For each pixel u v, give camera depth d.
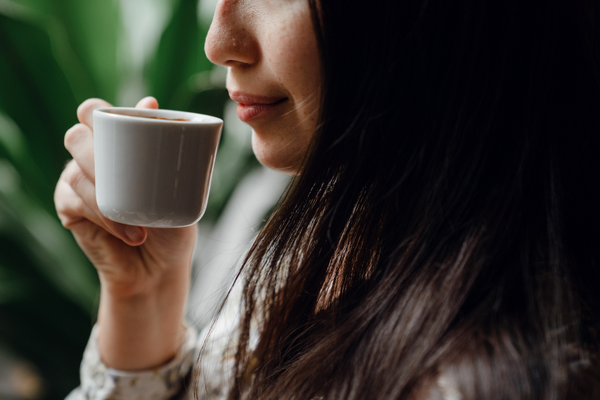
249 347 0.58
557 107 0.39
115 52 1.44
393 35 0.38
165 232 0.62
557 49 0.38
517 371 0.29
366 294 0.40
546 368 0.29
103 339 0.67
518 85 0.38
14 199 1.40
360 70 0.40
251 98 0.45
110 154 0.42
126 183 0.42
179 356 0.69
